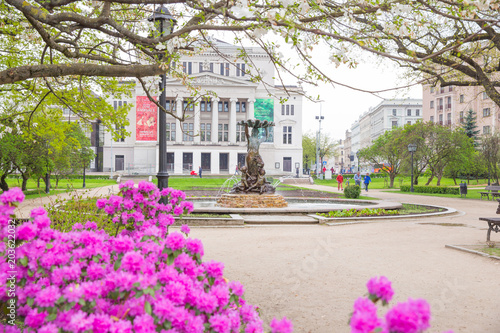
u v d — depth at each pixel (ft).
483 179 169.37
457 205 68.44
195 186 121.60
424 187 110.11
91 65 14.79
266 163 248.73
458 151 120.98
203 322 7.15
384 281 5.93
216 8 13.16
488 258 24.06
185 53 17.47
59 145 39.22
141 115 232.12
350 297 16.43
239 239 31.73
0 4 18.51
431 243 29.58
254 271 21.02
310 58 12.68
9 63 31.17
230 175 203.82
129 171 216.33
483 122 190.19
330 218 42.45
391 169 146.41
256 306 15.11
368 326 5.15
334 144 329.52
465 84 43.65
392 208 54.90
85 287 6.44
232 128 242.58
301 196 85.81
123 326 5.85
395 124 339.16
